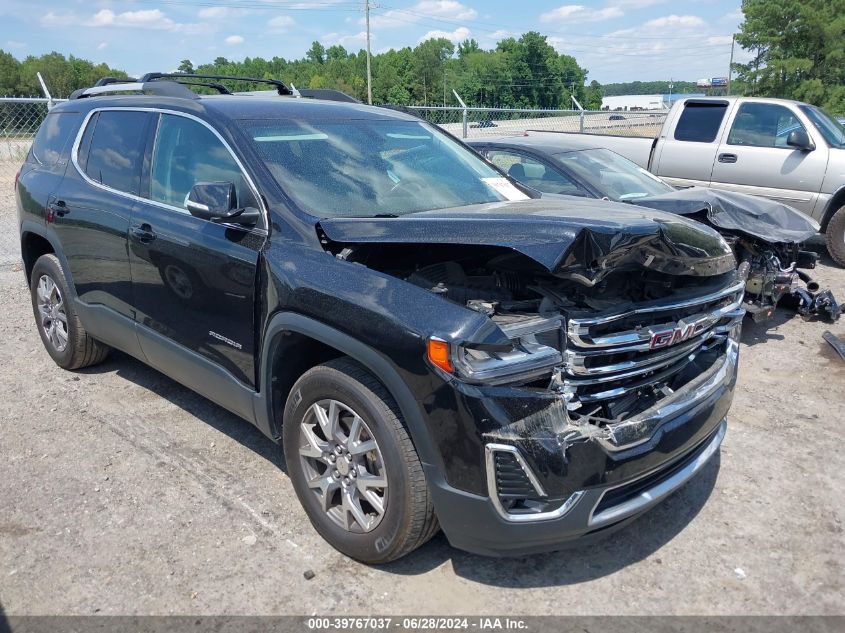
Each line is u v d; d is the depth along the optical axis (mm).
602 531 2770
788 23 37469
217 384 3623
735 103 9641
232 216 3238
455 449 2572
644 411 2842
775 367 5559
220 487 3617
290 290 3027
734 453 4113
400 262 3146
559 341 2676
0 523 3275
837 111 35594
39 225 4797
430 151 4164
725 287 3301
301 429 3135
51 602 2783
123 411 4461
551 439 2547
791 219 6133
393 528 2811
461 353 2529
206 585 2896
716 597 2902
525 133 9641
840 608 2842
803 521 3441
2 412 4418
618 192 6395
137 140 4145
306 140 3715
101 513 3371
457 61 118812
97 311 4438
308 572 2973
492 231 2744
